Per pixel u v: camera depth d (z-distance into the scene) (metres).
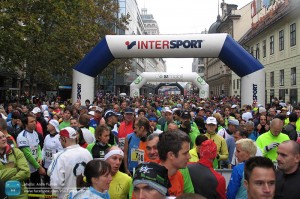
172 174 3.42
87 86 16.98
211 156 4.39
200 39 16.03
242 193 4.29
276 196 3.87
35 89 35.38
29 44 19.30
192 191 3.95
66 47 21.97
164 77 39.09
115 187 4.53
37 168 7.05
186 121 8.08
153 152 4.29
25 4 17.16
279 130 6.82
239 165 4.41
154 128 8.73
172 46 16.12
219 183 4.30
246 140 4.82
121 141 8.23
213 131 7.57
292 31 29.22
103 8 31.48
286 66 30.73
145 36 16.44
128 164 6.48
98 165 3.91
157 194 2.51
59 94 42.28
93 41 26.41
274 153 6.83
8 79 32.91
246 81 16.19
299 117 10.91
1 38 16.08
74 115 10.72
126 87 72.06
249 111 13.14
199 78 39.19
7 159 5.19
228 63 16.44
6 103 25.64
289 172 3.87
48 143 7.46
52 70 24.80
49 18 18.80
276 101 18.45
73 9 20.30
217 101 28.53
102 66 17.06
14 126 9.05
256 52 41.72
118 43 16.44
